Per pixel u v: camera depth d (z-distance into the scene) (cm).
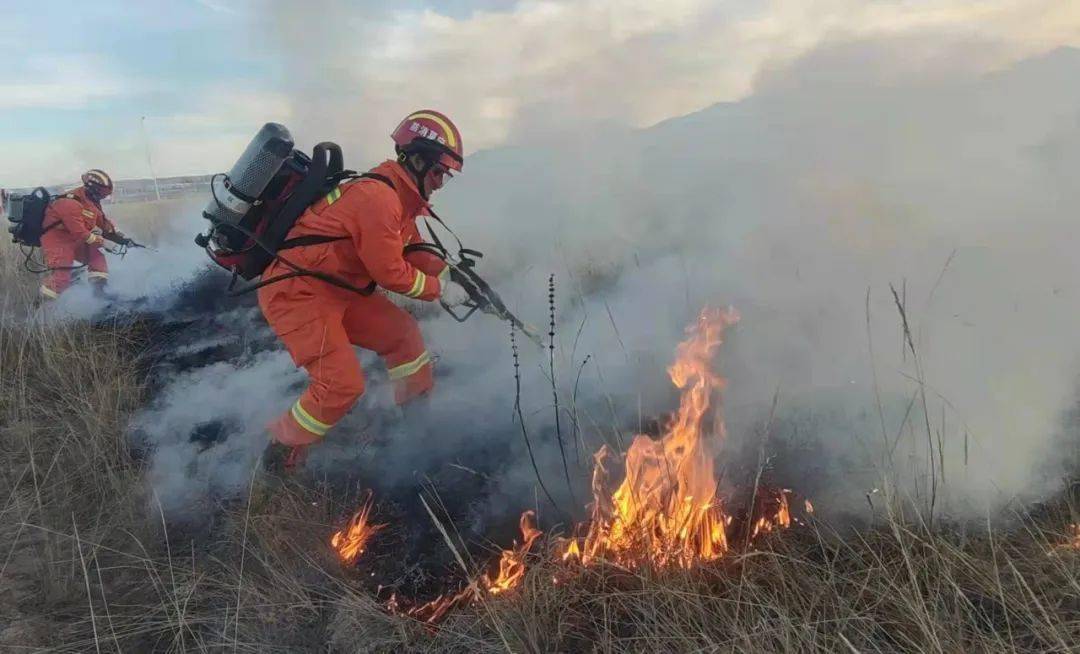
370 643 201
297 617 215
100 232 598
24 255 594
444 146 269
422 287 275
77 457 293
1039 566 194
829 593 190
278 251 262
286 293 264
